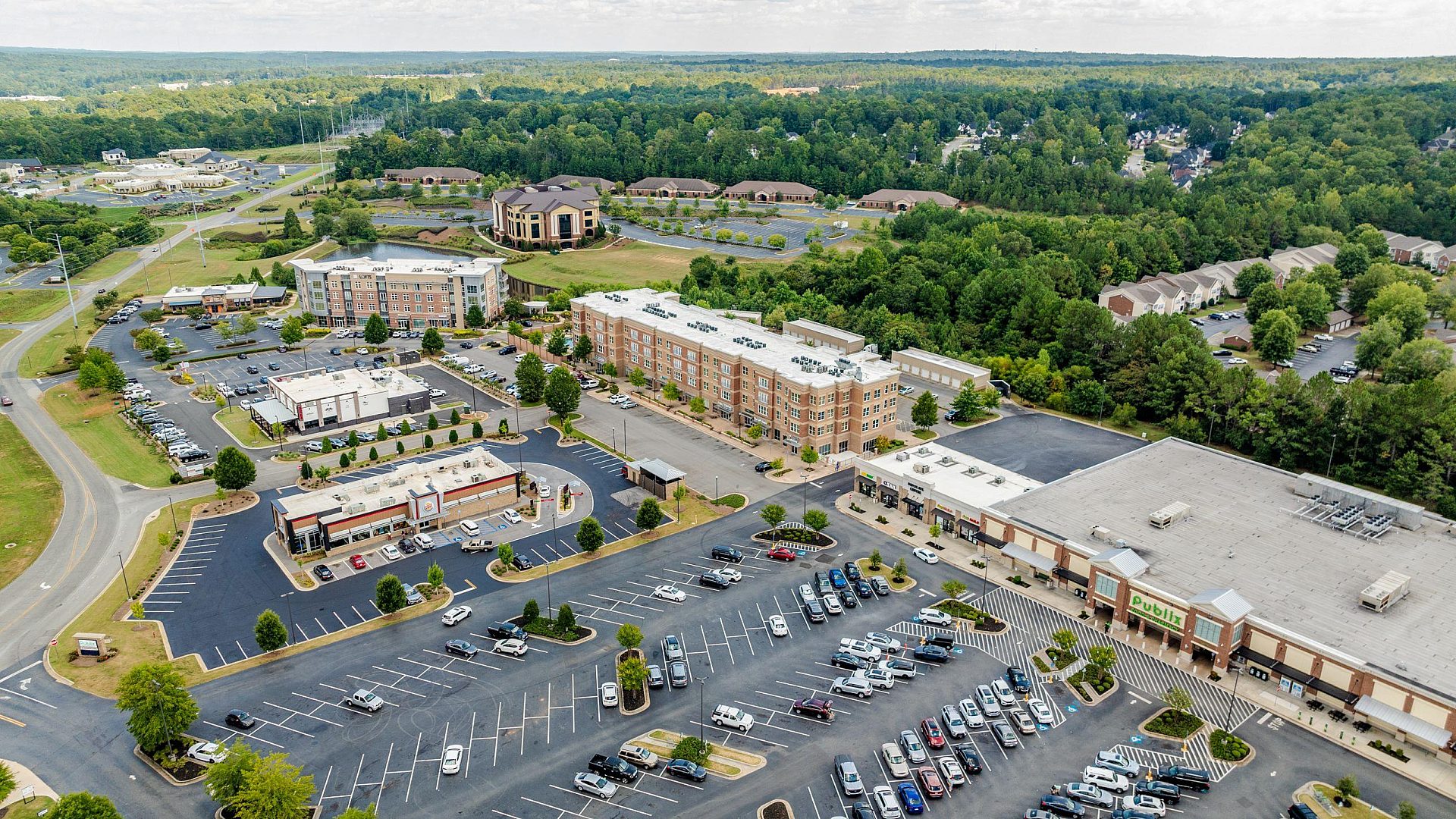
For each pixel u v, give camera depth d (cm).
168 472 18362
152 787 10300
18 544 15462
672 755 10694
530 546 15638
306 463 17850
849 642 12838
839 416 19350
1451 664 11081
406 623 13388
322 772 10462
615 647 12888
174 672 10806
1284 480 16438
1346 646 11456
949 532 16175
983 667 12475
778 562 15200
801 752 10894
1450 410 17475
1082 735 11162
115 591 14150
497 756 10756
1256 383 19962
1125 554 13438
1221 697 11781
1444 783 10269
